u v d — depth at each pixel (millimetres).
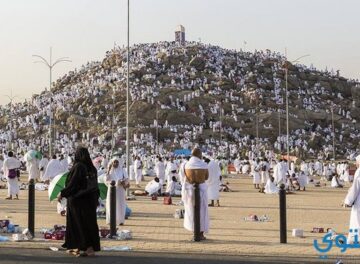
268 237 15742
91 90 152000
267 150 112312
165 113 136000
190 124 136750
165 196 29828
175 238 15422
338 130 147500
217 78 160250
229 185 43906
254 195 33062
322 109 159500
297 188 38500
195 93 147625
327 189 39906
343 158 119625
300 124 142875
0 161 43156
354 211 14109
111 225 15289
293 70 176000
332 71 188500
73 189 12414
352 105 166500
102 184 18266
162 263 11742
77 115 141375
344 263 11812
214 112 142250
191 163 15430
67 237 12641
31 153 37094
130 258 12305
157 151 107250
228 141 128500
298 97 161250
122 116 135250
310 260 12156
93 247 12523
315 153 125938
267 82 164250
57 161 35281
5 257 12258
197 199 14891
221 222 19391
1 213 21391
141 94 143000
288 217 21188
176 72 163000
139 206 24875
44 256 12430
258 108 148875
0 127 153750
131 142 119562
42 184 35281
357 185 14047
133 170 47062
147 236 15805
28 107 162750
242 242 14727
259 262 11883
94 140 123375
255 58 183500
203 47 179875
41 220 19203
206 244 14352
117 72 165000
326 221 19906
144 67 161875
